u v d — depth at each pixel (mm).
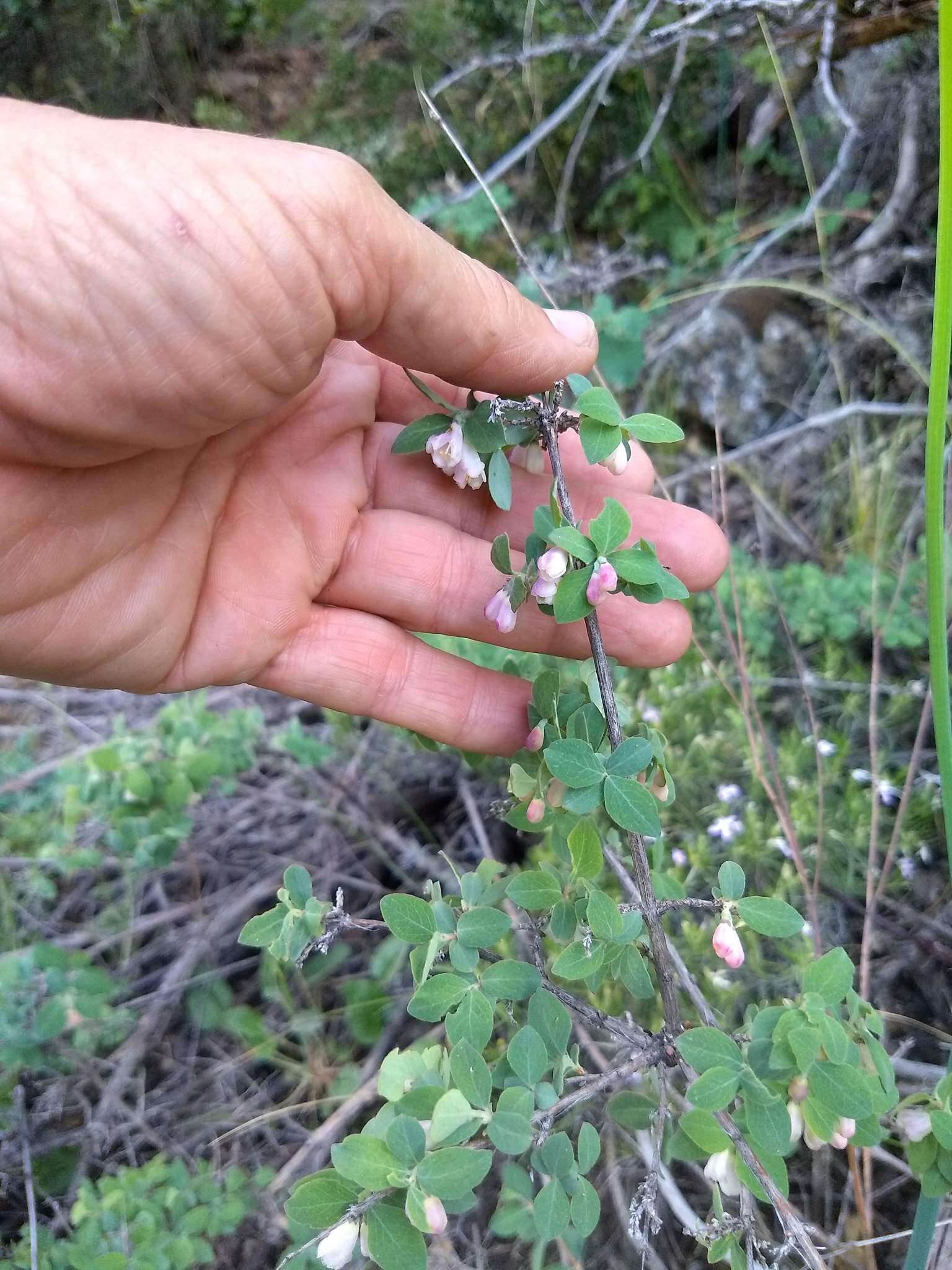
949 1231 184
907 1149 136
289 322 145
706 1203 197
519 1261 193
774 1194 126
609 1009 216
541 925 167
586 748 136
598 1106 207
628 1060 167
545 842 244
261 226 136
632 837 145
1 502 162
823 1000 125
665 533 202
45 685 316
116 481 177
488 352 165
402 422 223
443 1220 116
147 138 135
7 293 135
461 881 161
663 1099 147
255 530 204
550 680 162
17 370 141
